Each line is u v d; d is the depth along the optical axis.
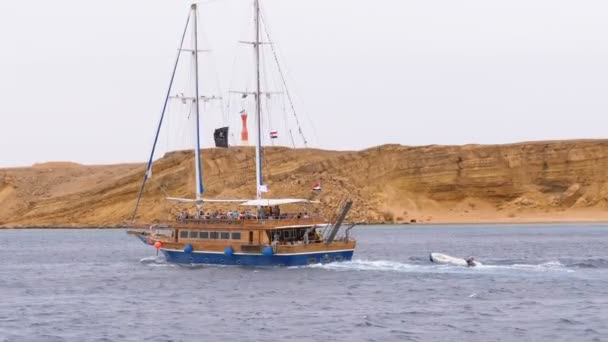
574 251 152.00
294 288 92.62
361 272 105.88
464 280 99.38
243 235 107.81
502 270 109.94
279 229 106.94
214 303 83.69
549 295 87.19
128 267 123.88
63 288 99.62
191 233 113.12
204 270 108.31
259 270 106.81
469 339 66.00
